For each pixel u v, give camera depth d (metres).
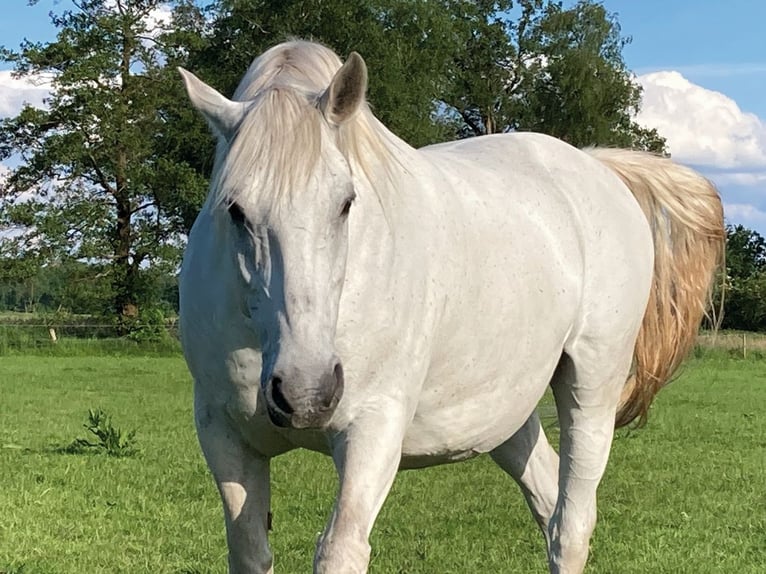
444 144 4.77
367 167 3.25
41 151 36.38
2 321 34.72
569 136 44.69
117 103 35.66
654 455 10.70
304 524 7.02
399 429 3.44
